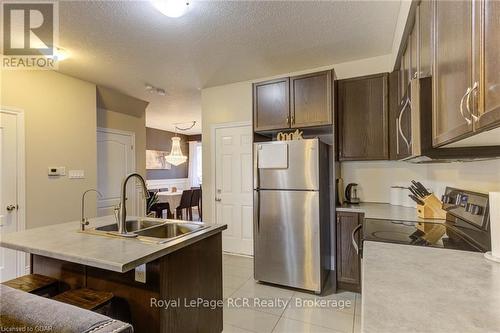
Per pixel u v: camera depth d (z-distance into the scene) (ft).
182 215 22.98
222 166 13.03
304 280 8.56
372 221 6.44
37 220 10.23
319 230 8.36
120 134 15.17
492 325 2.09
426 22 4.78
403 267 3.42
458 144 3.86
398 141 7.37
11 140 9.55
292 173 8.69
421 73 5.19
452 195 6.25
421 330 2.03
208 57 9.91
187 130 27.12
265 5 6.85
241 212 12.58
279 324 6.88
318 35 8.39
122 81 12.36
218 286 6.42
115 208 6.41
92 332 2.52
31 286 5.07
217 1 6.65
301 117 9.23
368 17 7.41
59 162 11.02
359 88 9.00
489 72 2.38
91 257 4.20
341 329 6.63
